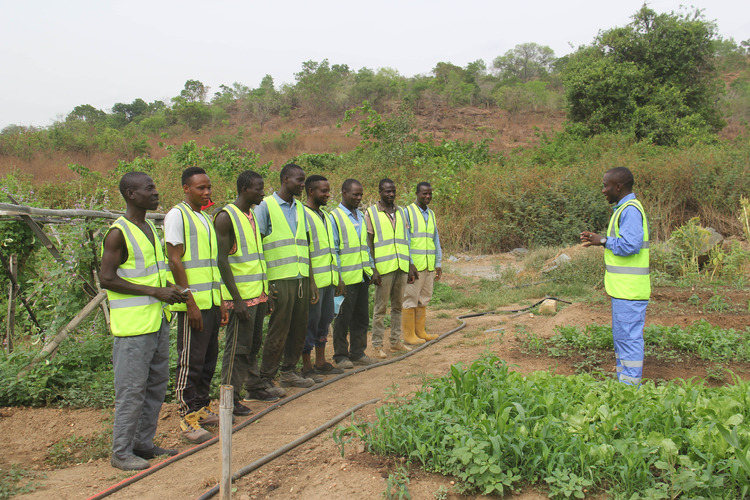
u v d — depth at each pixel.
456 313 9.50
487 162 21.73
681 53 27.05
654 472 3.53
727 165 15.95
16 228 6.59
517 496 3.45
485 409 4.20
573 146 23.00
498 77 72.75
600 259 11.59
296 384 5.91
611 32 28.02
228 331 5.21
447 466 3.66
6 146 32.41
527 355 6.54
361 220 6.78
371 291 9.95
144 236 4.29
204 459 4.32
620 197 5.21
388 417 4.11
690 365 6.05
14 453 4.59
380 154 20.83
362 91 56.09
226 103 61.66
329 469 3.89
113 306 4.18
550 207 15.66
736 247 10.89
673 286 9.84
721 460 3.40
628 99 25.69
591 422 3.91
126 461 4.23
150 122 53.25
